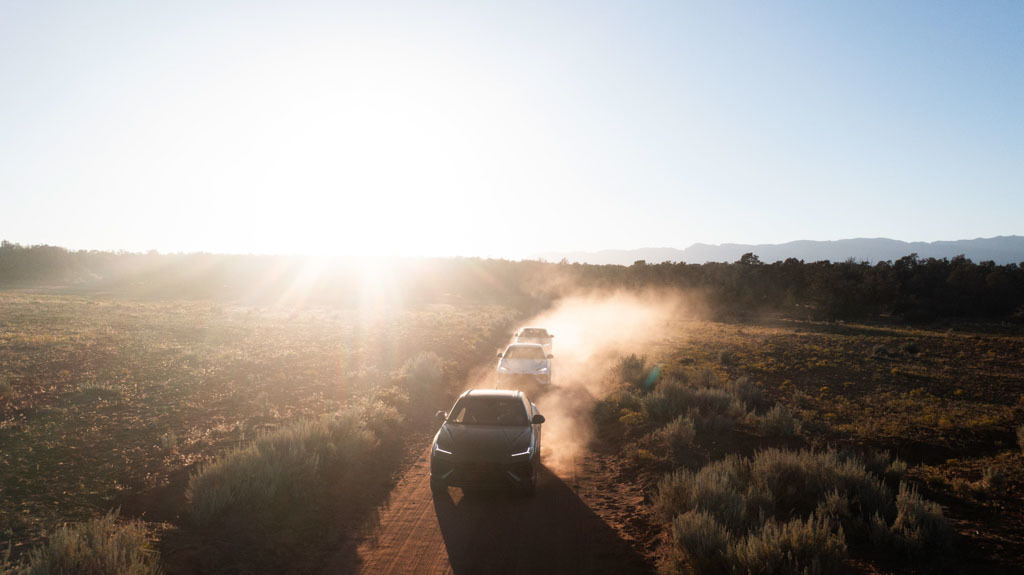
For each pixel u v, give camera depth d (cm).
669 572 526
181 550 552
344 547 604
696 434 1081
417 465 939
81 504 647
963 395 1739
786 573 472
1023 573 509
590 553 588
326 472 816
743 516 602
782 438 1062
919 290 6512
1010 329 5006
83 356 1673
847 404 1492
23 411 1023
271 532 621
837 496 649
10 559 504
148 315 3353
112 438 916
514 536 634
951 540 567
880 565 533
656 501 712
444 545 608
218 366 1680
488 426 820
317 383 1541
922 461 960
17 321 2573
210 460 824
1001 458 942
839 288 5959
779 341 3447
